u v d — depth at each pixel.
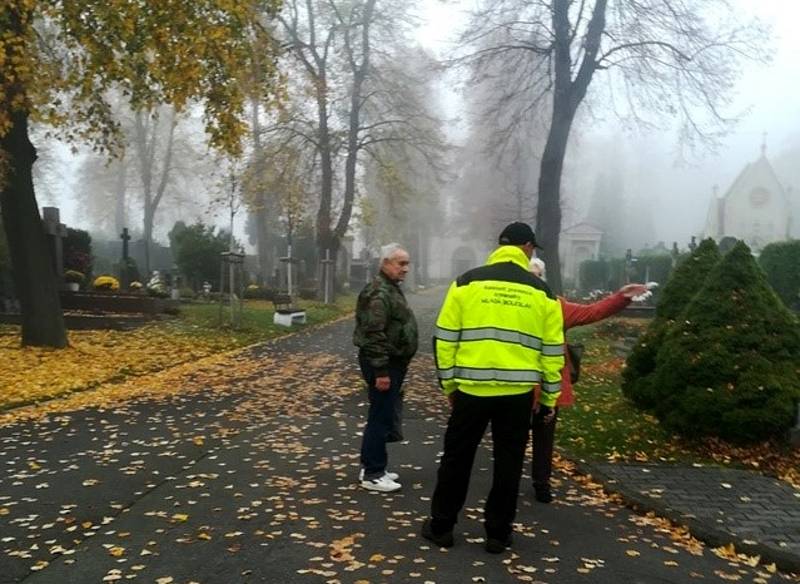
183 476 6.09
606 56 20.69
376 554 4.45
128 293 21.09
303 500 5.48
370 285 5.72
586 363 13.26
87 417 8.45
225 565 4.27
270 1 14.65
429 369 13.16
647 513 5.43
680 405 7.38
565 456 6.93
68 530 4.82
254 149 29.50
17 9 11.33
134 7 11.75
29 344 13.35
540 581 4.14
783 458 6.87
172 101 12.84
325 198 31.55
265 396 9.98
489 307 4.46
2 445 7.14
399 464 6.59
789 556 4.53
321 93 28.41
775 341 7.43
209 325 18.23
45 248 13.52
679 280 9.04
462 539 4.76
